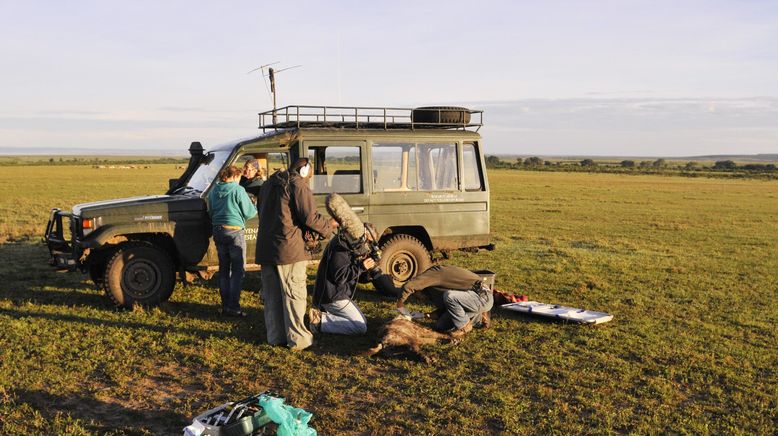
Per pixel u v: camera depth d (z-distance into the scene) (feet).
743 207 108.68
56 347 21.25
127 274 26.48
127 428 15.21
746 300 32.60
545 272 39.22
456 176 31.48
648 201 118.42
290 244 21.26
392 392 18.03
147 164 387.75
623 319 27.37
